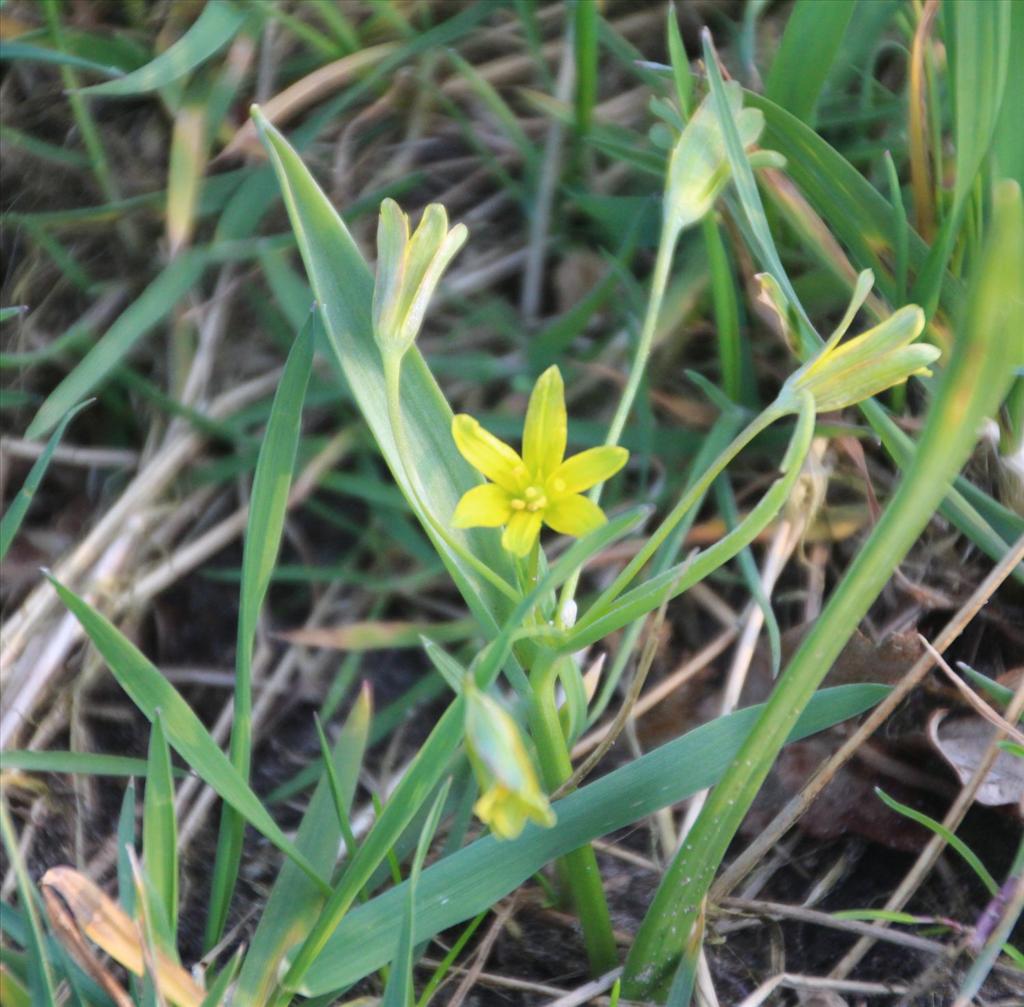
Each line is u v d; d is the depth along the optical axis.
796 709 0.36
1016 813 0.41
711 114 0.38
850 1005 0.40
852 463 0.45
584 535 0.35
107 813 0.44
